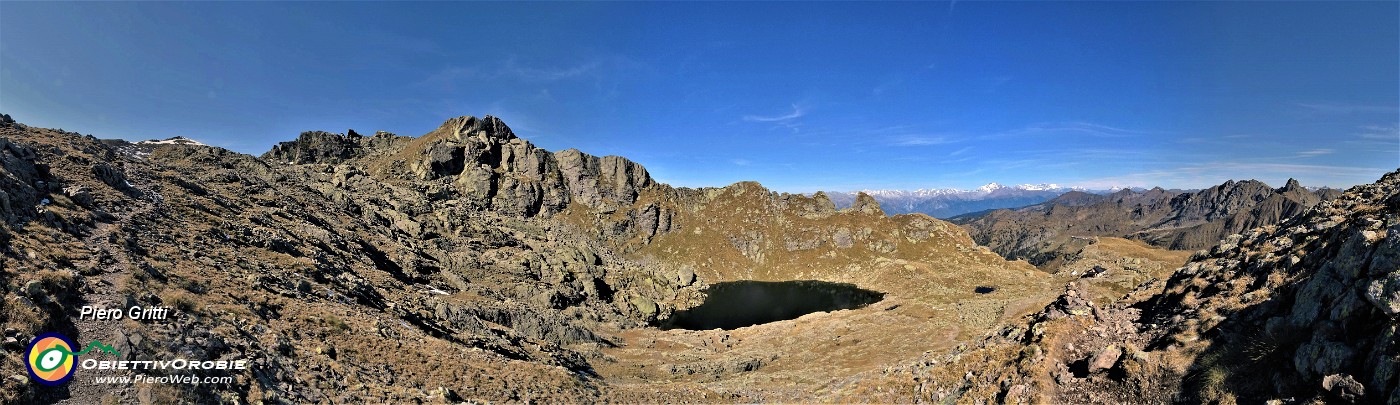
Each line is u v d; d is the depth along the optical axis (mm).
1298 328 17609
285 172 146875
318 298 45750
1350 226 21250
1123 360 22453
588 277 133125
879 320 99438
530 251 137625
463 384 35688
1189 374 19828
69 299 25031
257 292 39125
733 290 199250
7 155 43406
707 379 59812
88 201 45969
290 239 70312
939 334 82000
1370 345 14383
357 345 36250
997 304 103438
